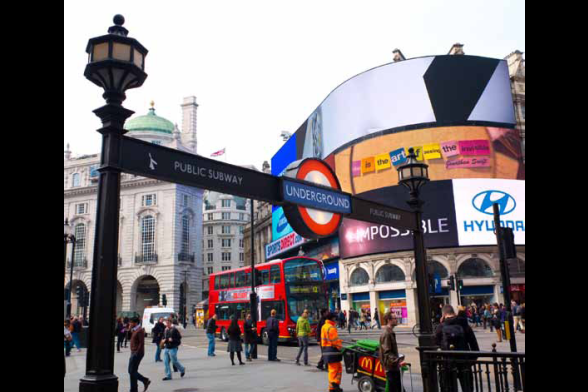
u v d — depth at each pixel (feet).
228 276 94.89
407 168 27.91
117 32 13.56
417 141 127.75
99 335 11.44
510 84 133.59
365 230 132.98
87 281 221.25
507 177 125.49
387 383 26.00
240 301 89.40
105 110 12.73
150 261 219.00
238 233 354.74
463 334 24.62
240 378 40.83
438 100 128.77
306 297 75.31
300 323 50.72
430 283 31.35
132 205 229.04
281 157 198.18
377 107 134.72
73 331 83.35
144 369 51.03
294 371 44.42
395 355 25.77
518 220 123.03
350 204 22.16
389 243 127.34
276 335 55.62
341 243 141.28
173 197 224.94
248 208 365.61
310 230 19.43
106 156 12.56
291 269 75.77
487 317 98.12
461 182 123.75
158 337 59.52
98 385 11.07
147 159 13.57
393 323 26.58
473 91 129.18
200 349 79.36
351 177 137.08
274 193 18.03
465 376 19.62
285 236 179.73
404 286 123.95
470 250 120.88
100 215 12.22
